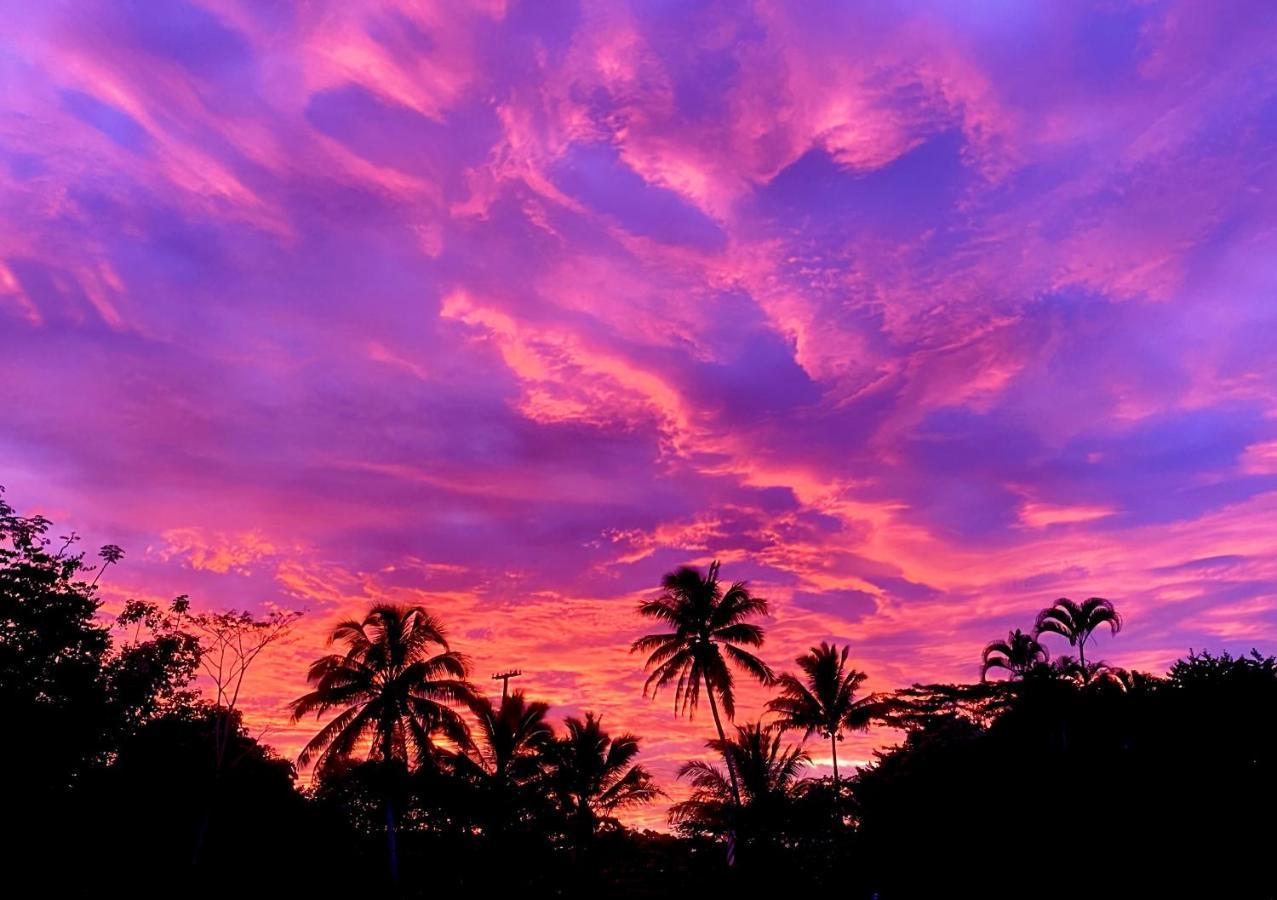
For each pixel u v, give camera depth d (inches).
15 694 1139.3
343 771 1731.1
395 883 1556.3
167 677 1430.9
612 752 1884.8
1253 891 1096.2
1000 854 1342.3
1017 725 1611.7
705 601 1769.2
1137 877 1172.5
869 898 1492.4
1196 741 1236.5
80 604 1221.1
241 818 1664.6
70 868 1275.8
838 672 1875.0
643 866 1881.2
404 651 1689.2
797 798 1670.8
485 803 1752.0
